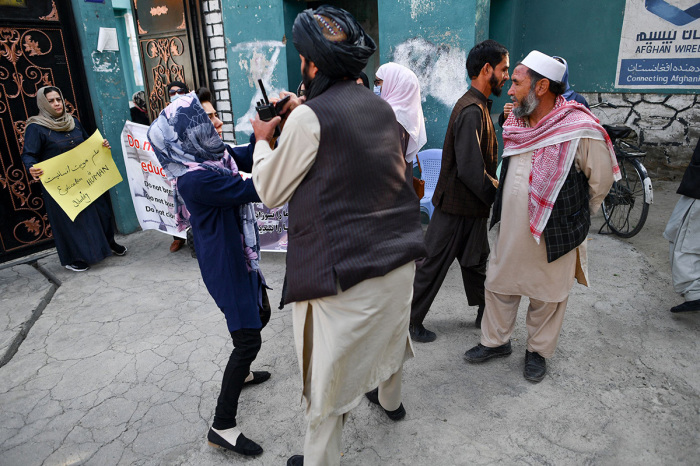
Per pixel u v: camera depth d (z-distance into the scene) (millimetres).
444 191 2785
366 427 2455
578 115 2314
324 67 1642
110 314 3727
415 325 3139
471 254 2914
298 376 2885
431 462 2227
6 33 4504
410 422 2473
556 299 2545
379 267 1707
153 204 4770
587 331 3184
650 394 2584
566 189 2334
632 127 6250
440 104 5012
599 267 4098
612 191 4730
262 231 4531
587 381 2713
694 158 3074
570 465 2170
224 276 2160
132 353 3195
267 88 5781
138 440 2441
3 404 2758
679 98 5879
